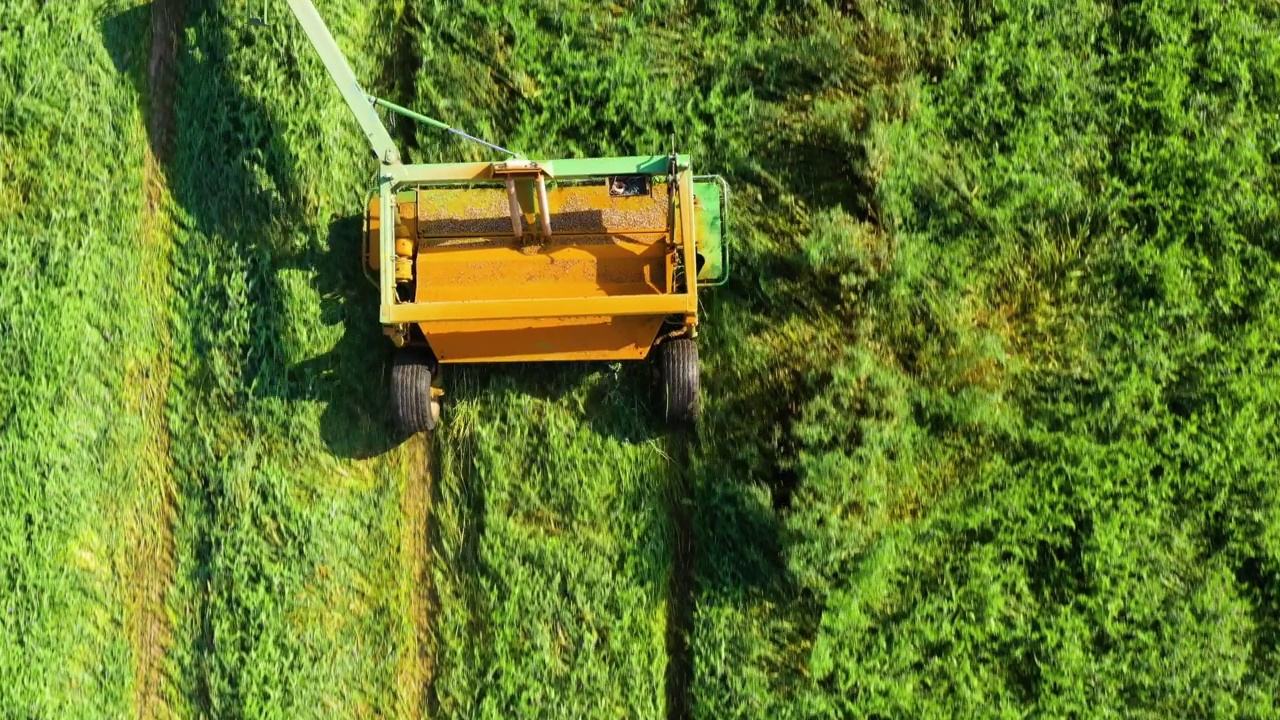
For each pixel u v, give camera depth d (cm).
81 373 714
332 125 712
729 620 687
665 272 632
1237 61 698
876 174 692
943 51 712
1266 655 668
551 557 695
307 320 704
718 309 708
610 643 689
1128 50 708
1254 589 676
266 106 713
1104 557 670
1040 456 688
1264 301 681
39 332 708
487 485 700
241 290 716
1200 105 697
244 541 698
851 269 691
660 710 691
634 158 611
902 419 683
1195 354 683
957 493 688
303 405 705
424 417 661
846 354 681
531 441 706
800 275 700
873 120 694
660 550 699
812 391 685
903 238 695
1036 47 709
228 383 713
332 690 696
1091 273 696
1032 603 679
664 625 702
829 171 714
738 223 709
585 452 703
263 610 691
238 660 693
